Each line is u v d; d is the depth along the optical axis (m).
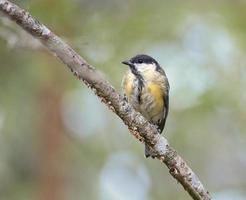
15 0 9.28
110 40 14.02
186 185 7.00
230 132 14.91
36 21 6.42
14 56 14.02
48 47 6.50
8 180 14.15
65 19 13.95
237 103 14.12
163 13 14.83
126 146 15.30
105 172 15.32
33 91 14.51
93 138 15.37
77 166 15.27
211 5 15.00
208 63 14.23
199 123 14.49
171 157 6.96
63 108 15.10
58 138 14.91
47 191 14.70
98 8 14.73
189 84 13.98
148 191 15.30
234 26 14.62
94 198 15.05
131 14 14.85
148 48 14.37
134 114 6.86
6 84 14.12
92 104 15.24
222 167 16.02
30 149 14.57
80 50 12.55
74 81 14.65
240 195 16.31
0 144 14.02
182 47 14.48
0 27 9.98
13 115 14.18
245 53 14.34
